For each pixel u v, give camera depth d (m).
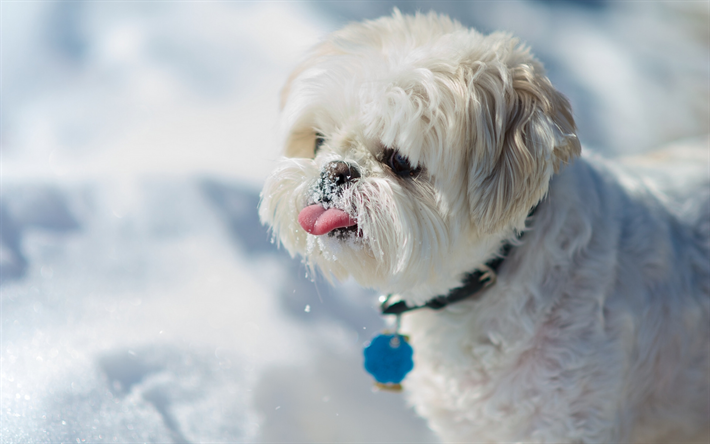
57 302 2.89
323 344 3.07
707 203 2.53
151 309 2.99
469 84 1.84
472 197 1.90
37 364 2.47
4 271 3.02
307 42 5.95
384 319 3.35
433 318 2.21
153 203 3.67
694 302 2.30
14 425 2.13
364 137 1.87
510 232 2.05
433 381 2.28
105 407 2.33
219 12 6.42
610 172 2.43
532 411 2.06
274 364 2.86
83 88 5.37
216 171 4.07
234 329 2.98
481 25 6.89
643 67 6.75
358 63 1.95
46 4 6.01
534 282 2.05
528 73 1.90
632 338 2.12
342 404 2.77
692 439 2.43
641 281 2.19
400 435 2.70
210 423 2.44
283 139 2.24
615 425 2.09
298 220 1.87
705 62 7.04
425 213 1.86
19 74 5.44
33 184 3.55
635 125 5.88
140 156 4.36
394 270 1.85
